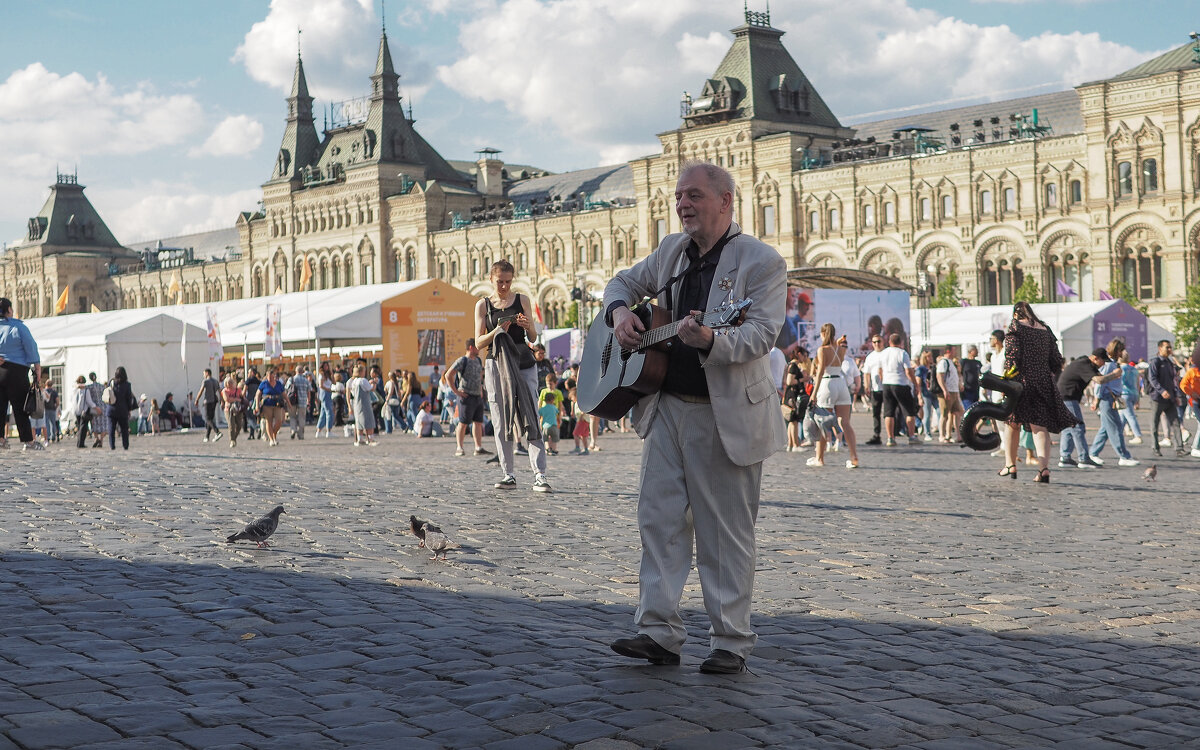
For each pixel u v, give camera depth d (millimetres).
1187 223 80312
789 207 99938
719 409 6203
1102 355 23016
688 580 9367
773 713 5562
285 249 143500
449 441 37594
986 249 90000
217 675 6137
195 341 56000
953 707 5859
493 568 9758
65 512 13039
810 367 28359
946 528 12812
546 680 6043
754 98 102625
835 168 97000
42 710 5465
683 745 5074
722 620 6293
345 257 136500
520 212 126000
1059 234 86250
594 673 6203
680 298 6426
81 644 6754
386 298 59094
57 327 64688
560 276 118250
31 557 9875
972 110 110188
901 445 30188
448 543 10219
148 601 7996
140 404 52375
